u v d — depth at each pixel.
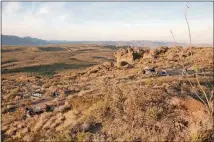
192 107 9.95
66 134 9.95
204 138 8.25
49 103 18.89
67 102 15.73
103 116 10.84
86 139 9.38
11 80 58.16
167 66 44.22
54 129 11.92
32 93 29.11
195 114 9.42
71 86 31.23
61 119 12.84
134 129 9.29
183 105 10.23
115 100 11.56
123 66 55.72
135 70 43.56
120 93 12.17
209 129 8.38
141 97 10.95
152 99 10.88
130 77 31.80
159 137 8.65
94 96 14.30
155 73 32.97
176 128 8.88
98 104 11.91
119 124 9.82
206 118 8.82
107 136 9.51
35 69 147.25
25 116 16.33
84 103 14.02
